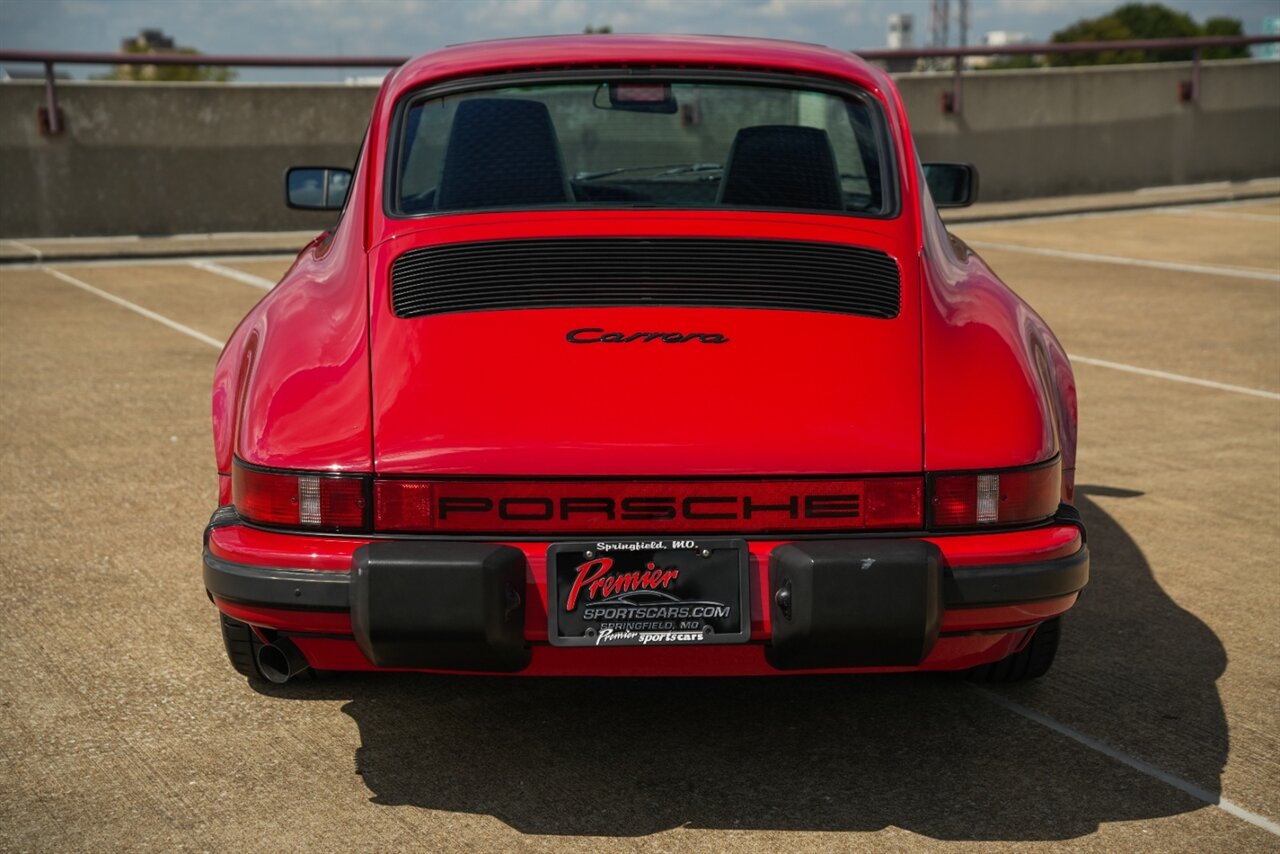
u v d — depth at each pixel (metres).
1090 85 17.08
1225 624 3.89
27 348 8.06
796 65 3.32
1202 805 2.84
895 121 3.31
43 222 13.40
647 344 2.70
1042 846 2.67
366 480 2.60
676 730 3.21
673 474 2.57
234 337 3.23
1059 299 10.05
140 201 13.68
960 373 2.74
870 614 2.52
